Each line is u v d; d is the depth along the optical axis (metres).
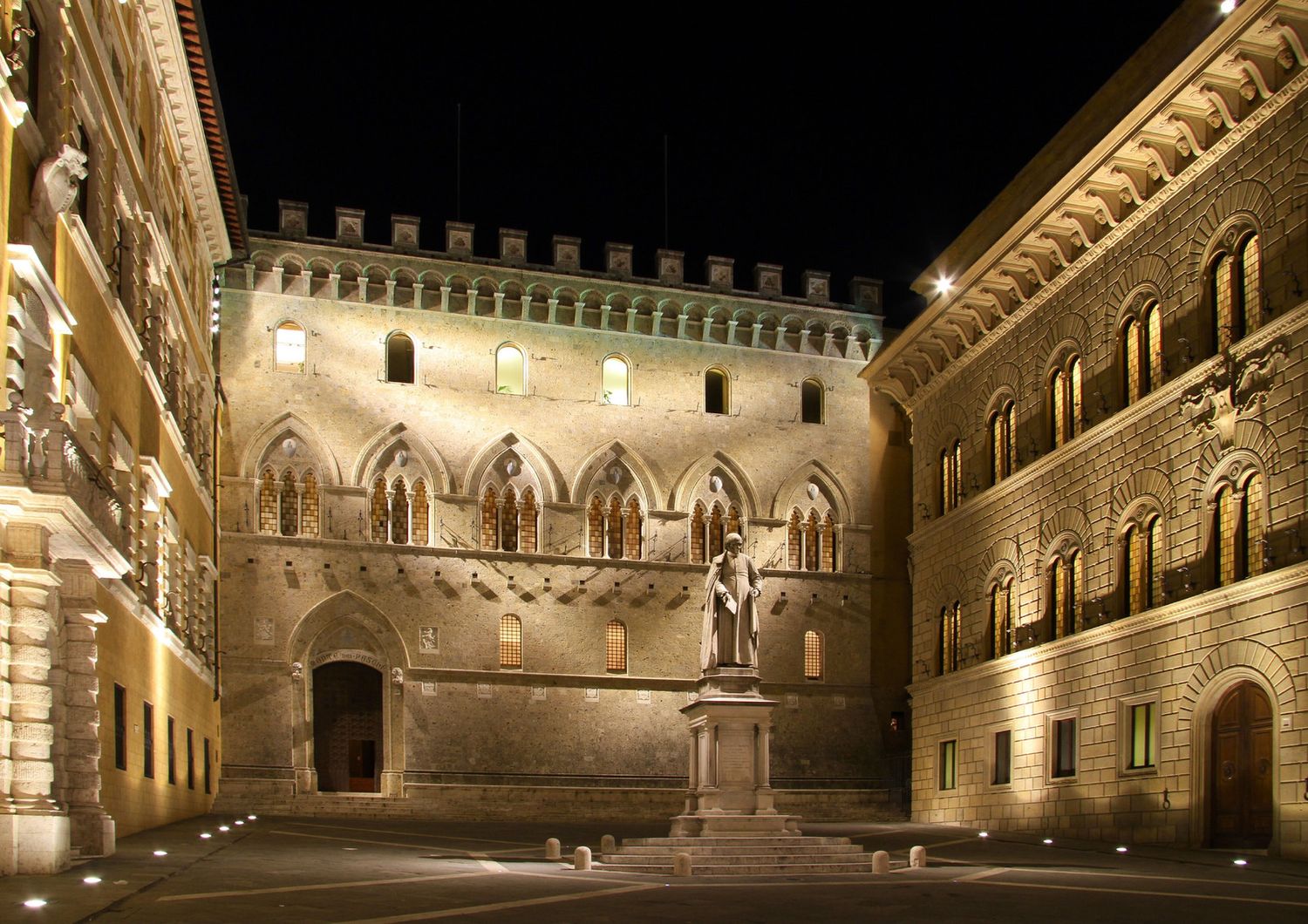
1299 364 38.66
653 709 70.44
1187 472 44.09
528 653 69.12
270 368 67.44
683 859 32.22
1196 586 43.06
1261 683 39.44
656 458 72.56
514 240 72.38
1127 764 46.75
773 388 75.31
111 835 30.67
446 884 29.70
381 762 66.44
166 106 45.88
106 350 34.78
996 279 57.00
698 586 72.12
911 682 71.81
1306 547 37.88
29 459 25.48
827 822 67.75
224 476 66.00
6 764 26.17
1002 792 55.66
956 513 61.81
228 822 48.66
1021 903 26.78
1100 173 48.38
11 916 20.89
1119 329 49.12
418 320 70.06
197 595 53.88
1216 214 43.28
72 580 29.59
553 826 58.97
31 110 29.09
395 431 68.75
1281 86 39.91
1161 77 43.34
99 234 34.12
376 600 67.25
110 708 34.72
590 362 72.44
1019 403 56.72
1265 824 39.62
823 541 75.25
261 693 64.69
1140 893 29.00
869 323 77.00
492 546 70.06
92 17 32.94
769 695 72.25
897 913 24.98
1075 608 51.56
